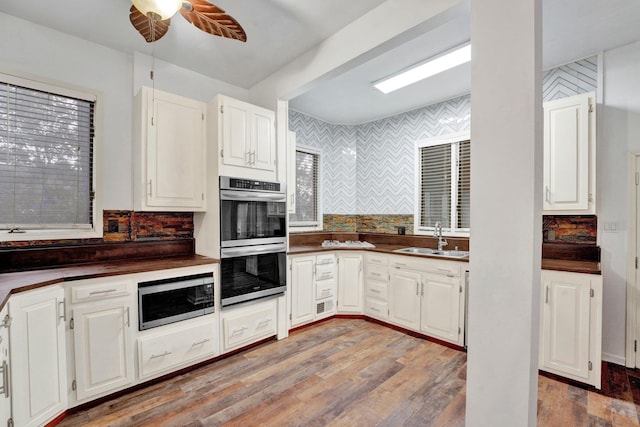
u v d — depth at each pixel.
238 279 2.66
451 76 3.02
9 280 1.72
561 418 1.85
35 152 2.24
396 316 3.28
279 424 1.80
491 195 1.32
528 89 1.22
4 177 2.12
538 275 1.27
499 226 1.29
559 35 2.34
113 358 2.00
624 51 2.49
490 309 1.32
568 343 2.22
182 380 2.26
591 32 2.30
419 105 3.80
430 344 2.92
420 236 3.78
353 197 4.51
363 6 2.07
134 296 2.10
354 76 3.02
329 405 1.98
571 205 2.49
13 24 2.15
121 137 2.59
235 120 2.69
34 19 2.18
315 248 3.51
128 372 2.06
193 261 2.43
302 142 4.07
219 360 2.57
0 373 1.43
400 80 3.06
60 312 1.80
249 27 2.29
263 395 2.08
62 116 2.35
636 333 2.45
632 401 2.02
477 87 1.35
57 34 2.31
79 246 2.34
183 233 2.91
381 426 1.79
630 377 2.33
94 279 1.93
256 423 1.80
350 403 2.00
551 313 2.29
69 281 1.85
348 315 3.67
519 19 1.25
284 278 3.02
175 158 2.55
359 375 2.35
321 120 4.30
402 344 2.92
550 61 2.72
